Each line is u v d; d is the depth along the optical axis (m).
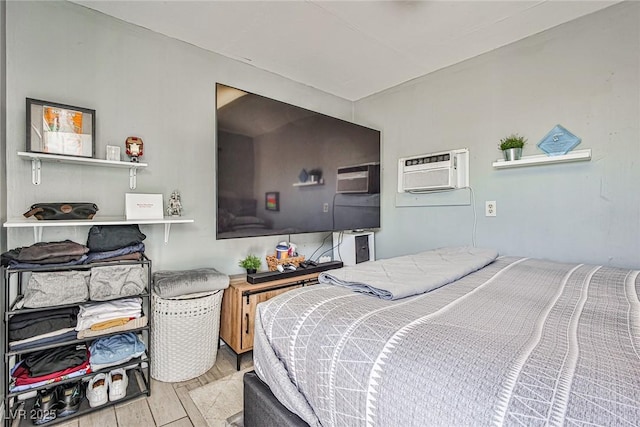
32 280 1.44
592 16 1.81
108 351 1.61
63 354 1.52
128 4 1.75
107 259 1.62
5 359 1.37
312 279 2.31
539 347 0.66
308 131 2.34
